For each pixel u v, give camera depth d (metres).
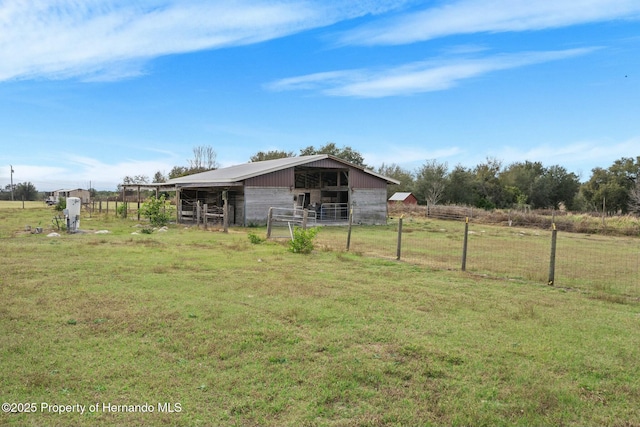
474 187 58.12
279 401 3.51
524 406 3.53
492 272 10.19
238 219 25.27
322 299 6.85
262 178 24.12
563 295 7.79
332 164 26.81
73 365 4.09
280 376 3.97
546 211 38.16
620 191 46.75
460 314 6.23
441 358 4.50
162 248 12.56
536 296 7.61
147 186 29.59
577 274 10.40
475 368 4.27
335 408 3.43
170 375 3.94
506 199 55.97
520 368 4.30
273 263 10.34
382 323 5.66
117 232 17.95
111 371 3.98
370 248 14.57
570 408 3.53
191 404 3.43
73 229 16.81
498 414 3.40
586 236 22.84
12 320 5.39
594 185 50.56
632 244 18.47
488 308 6.62
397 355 4.57
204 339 4.87
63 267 9.02
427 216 37.09
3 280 7.67
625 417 3.43
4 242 13.27
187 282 7.88
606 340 5.22
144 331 5.09
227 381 3.83
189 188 28.50
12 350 4.41
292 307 6.29
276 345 4.75
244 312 5.98
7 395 3.49
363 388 3.79
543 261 12.63
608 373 4.25
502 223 30.31
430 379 4.01
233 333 5.09
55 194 64.94
